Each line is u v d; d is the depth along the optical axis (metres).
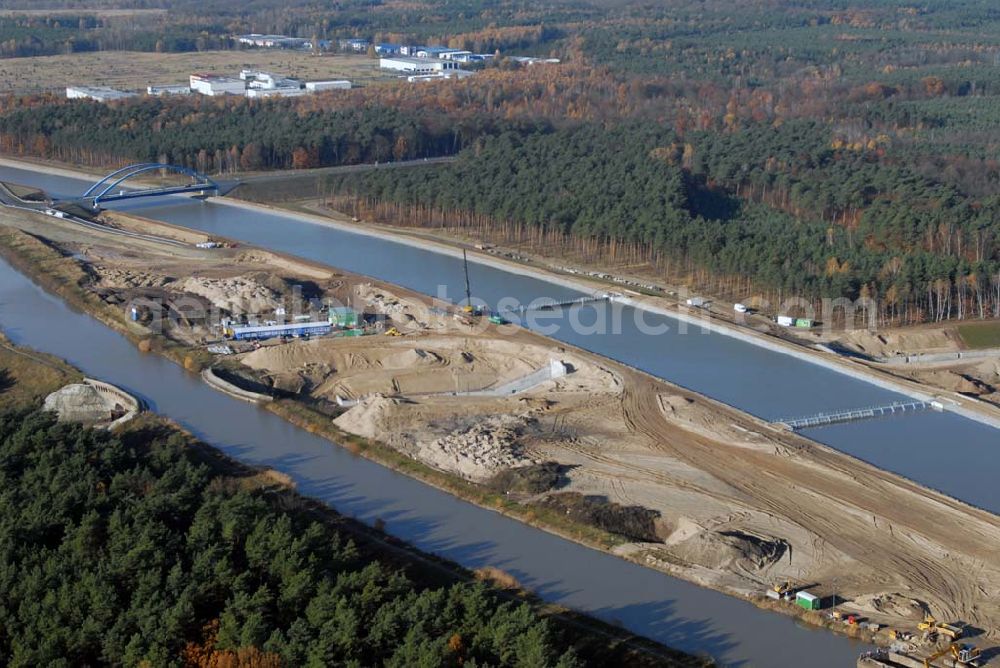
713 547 150.50
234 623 121.69
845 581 145.38
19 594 129.25
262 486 169.88
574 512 162.12
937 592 142.88
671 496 167.00
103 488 156.50
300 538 141.38
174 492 154.25
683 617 137.88
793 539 155.25
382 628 121.38
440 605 127.31
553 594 143.00
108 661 120.38
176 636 121.81
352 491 171.12
